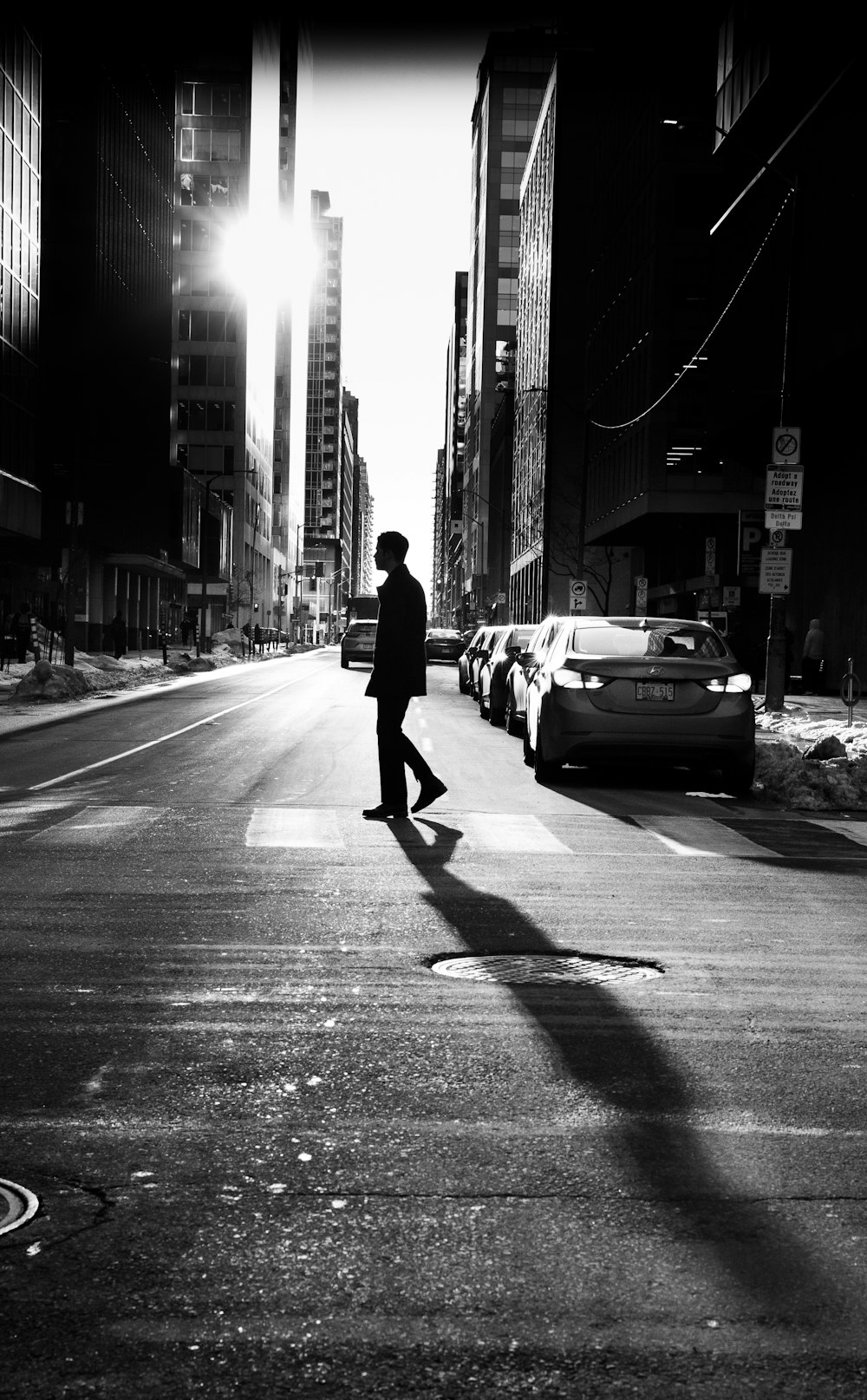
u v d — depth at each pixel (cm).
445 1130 443
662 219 5572
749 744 1420
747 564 2733
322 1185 395
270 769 1612
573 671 1447
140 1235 358
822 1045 548
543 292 9506
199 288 12031
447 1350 300
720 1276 338
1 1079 490
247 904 821
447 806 1316
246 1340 303
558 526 8638
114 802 1292
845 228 3244
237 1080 492
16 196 5206
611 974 662
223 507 10781
